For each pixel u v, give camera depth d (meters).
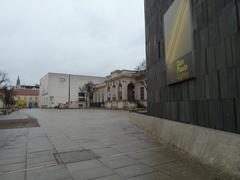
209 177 3.86
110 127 11.53
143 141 7.46
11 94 55.94
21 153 5.99
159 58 8.62
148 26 10.50
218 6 4.42
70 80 74.75
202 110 5.11
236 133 3.88
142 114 10.80
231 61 4.01
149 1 10.30
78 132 9.86
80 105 69.12
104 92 56.03
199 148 4.93
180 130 6.13
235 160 3.74
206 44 4.88
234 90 3.92
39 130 10.75
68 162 5.05
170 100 7.35
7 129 11.26
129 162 4.96
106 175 4.14
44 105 78.69
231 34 4.00
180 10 6.26
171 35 7.04
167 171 4.27
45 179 3.99
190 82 5.76
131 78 41.47
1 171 4.48
